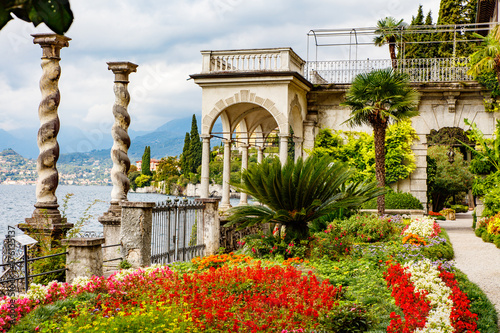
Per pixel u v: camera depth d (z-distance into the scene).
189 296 7.09
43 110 10.94
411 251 11.80
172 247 11.41
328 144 22.20
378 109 17.88
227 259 10.93
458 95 21.64
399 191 21.78
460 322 6.07
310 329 5.91
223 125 21.22
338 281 9.03
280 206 12.53
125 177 13.13
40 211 10.42
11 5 1.25
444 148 34.44
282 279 8.09
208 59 19.66
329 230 13.88
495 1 27.28
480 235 17.52
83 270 7.99
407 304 6.62
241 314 6.49
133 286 7.61
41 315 6.20
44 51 11.09
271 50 19.12
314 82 22.64
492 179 19.06
